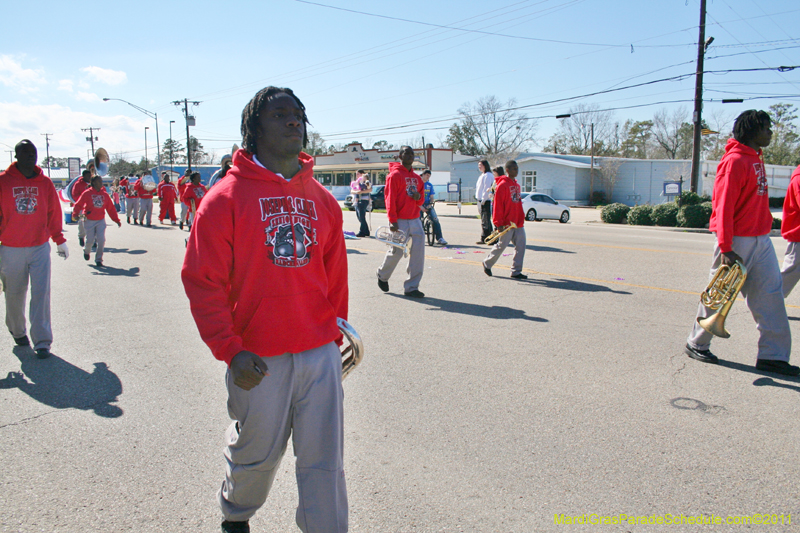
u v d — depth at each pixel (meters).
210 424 3.83
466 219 25.19
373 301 7.46
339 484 2.22
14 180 5.04
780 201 42.69
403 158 7.42
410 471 3.22
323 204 2.37
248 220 2.11
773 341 4.73
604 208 25.30
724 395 4.26
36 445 3.54
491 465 3.27
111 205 10.50
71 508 2.86
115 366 4.98
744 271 4.59
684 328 6.09
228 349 2.01
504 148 75.81
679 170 42.06
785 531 2.68
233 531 2.43
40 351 5.20
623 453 3.39
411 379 4.61
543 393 4.31
